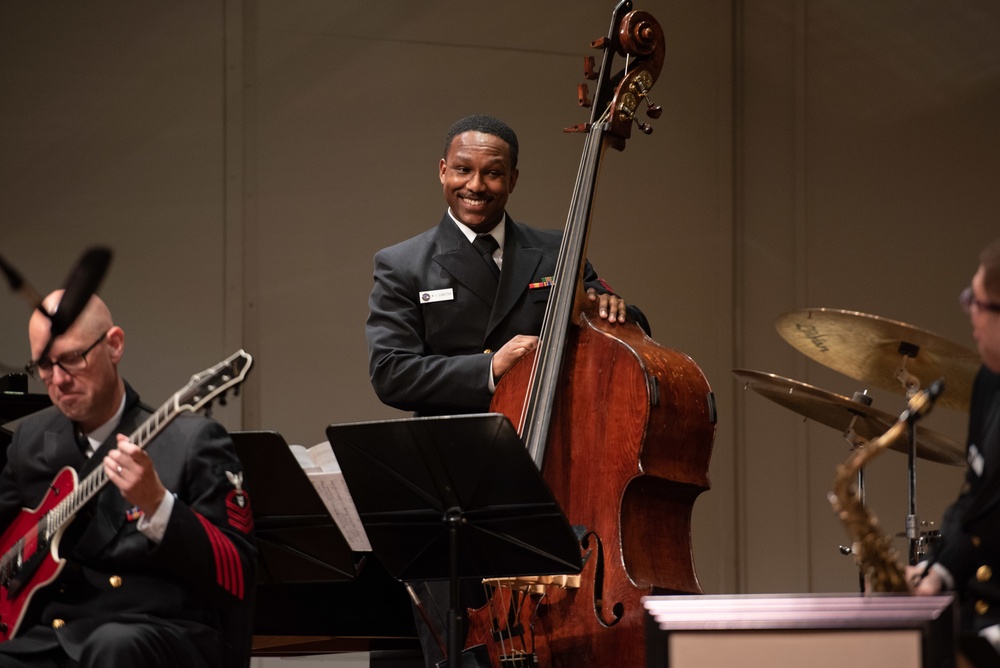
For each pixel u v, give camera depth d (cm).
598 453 889
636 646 831
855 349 1082
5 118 1556
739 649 593
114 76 1588
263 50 1630
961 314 1664
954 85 1692
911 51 1712
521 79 1709
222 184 1603
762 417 1741
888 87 1719
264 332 1606
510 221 1085
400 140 1666
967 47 1691
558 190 1708
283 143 1628
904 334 1013
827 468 1705
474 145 1058
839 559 1686
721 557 1722
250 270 1608
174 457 798
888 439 730
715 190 1769
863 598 591
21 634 780
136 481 737
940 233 1681
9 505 837
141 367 1562
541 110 1712
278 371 1605
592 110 1027
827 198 1733
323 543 923
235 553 775
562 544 800
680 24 1775
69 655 751
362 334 1634
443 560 851
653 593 840
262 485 900
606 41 1030
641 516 878
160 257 1580
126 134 1585
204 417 822
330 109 1647
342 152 1647
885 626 577
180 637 760
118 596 778
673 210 1752
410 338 1036
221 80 1611
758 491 1730
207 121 1605
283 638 1092
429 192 1669
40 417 848
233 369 796
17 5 1569
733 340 1756
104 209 1571
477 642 902
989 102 1677
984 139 1675
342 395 1620
